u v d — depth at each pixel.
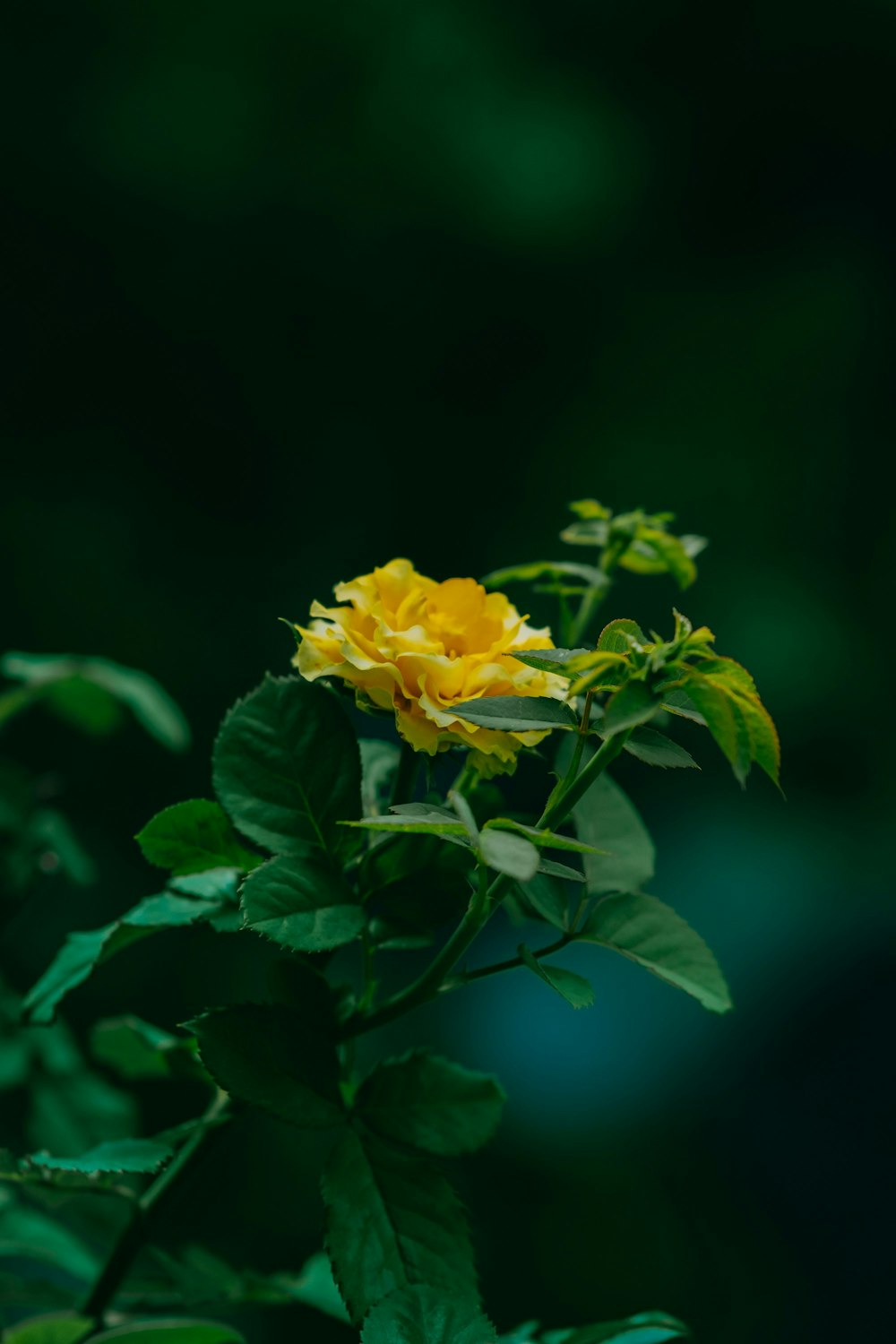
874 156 4.36
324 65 4.04
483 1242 3.40
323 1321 2.23
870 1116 3.93
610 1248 3.52
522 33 4.20
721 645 3.99
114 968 3.15
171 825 1.04
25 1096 2.13
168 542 4.06
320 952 1.02
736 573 4.09
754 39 4.21
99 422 4.08
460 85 4.08
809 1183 3.89
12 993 1.29
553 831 0.98
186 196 4.04
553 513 4.23
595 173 4.13
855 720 4.10
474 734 0.99
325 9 3.98
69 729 3.49
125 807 3.57
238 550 4.15
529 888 1.02
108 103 3.98
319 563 4.22
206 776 3.74
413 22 4.06
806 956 4.14
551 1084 3.85
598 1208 3.59
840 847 4.21
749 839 4.27
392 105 4.05
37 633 3.78
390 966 3.78
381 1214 1.00
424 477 4.30
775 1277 3.62
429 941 1.02
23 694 1.34
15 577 3.80
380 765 1.09
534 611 1.98
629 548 1.15
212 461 4.17
